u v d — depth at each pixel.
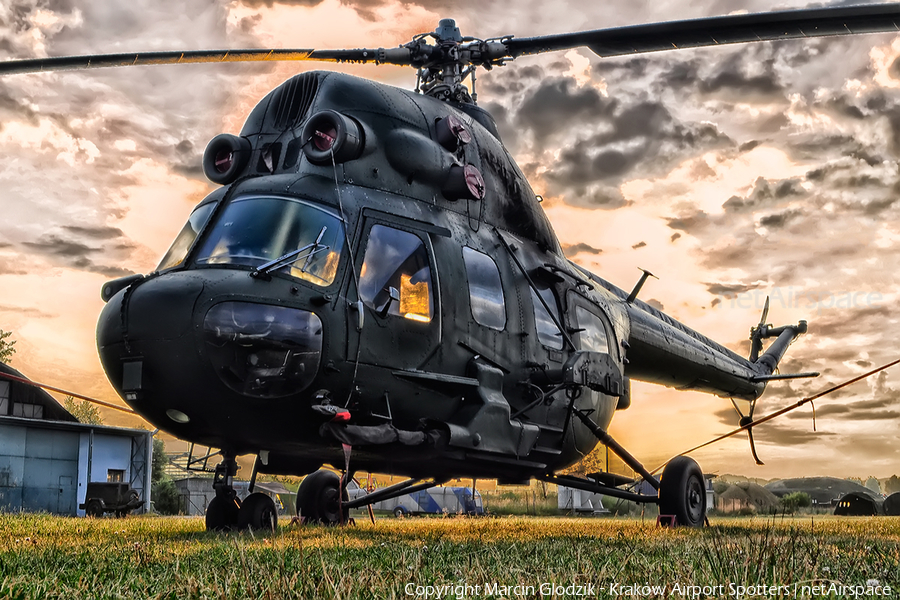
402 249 7.85
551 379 9.01
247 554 4.83
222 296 6.78
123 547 5.71
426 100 9.14
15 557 4.71
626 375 13.01
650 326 12.61
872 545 5.72
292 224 7.31
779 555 3.79
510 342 8.77
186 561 4.50
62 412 32.00
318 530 9.02
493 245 9.05
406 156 8.27
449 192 8.62
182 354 6.69
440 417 7.98
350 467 8.83
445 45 10.38
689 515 10.88
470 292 8.38
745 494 26.42
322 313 7.04
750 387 15.73
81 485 31.55
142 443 33.94
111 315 7.05
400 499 36.84
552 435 9.34
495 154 9.59
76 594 3.19
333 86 8.34
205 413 6.91
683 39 9.14
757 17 8.43
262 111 8.68
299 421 7.10
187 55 9.10
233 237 7.26
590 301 10.56
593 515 33.00
